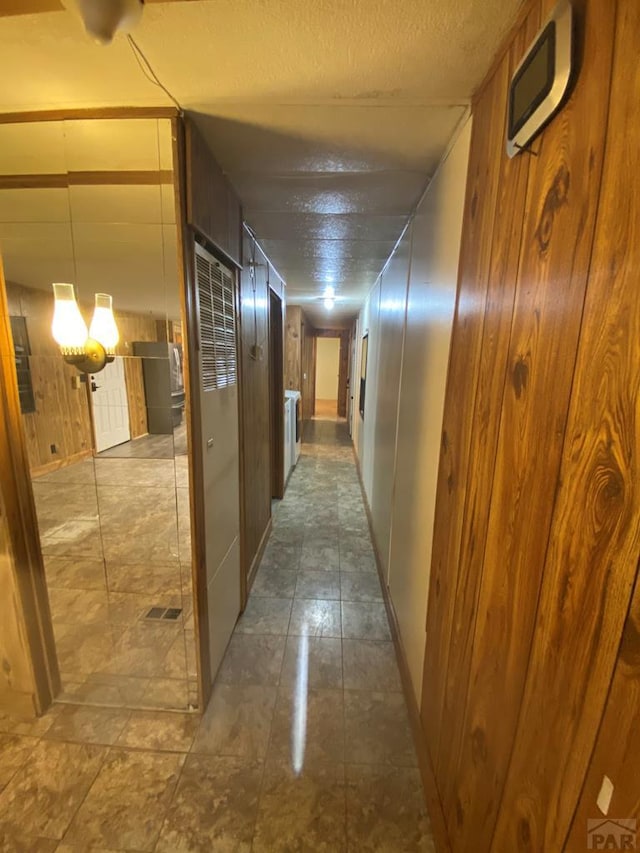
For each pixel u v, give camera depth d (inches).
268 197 71.4
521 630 29.4
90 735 58.8
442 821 45.4
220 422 68.1
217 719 61.6
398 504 83.5
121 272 54.6
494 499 34.5
